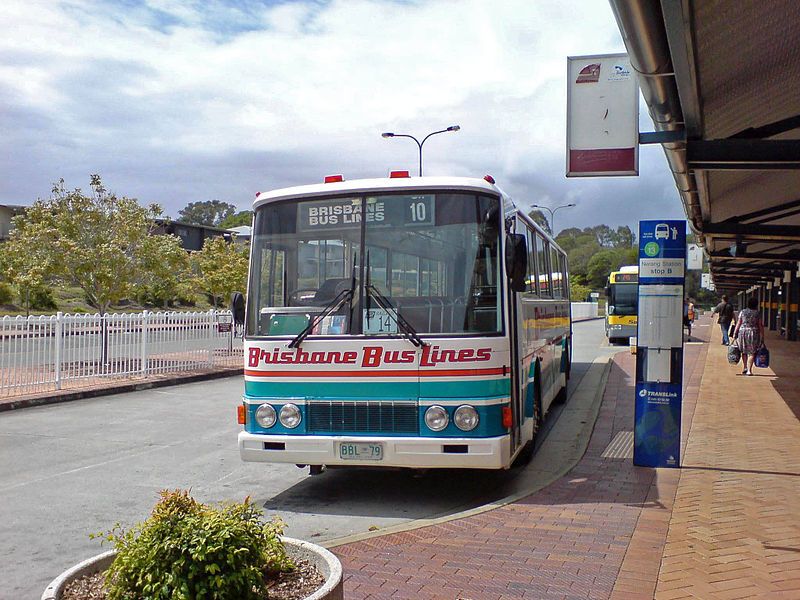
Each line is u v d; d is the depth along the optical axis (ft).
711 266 108.88
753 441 33.17
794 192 41.78
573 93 26.86
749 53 21.58
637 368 28.12
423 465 22.89
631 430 36.94
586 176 26.66
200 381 62.80
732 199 43.75
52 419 42.24
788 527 20.33
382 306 23.70
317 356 23.85
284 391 24.12
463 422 22.79
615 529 20.27
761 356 61.57
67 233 68.74
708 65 22.43
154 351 63.21
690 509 22.15
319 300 24.35
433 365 23.04
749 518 21.18
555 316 42.60
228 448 34.22
